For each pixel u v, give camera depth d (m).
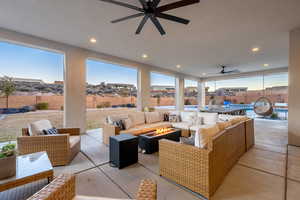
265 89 7.97
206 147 1.65
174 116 4.67
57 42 3.94
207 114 4.24
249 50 4.61
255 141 3.72
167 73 7.57
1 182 1.28
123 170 2.21
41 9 2.51
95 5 2.40
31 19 2.84
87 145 3.40
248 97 8.53
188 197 1.59
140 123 4.27
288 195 1.61
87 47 4.39
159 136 3.06
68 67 4.14
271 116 7.79
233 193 1.64
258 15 2.66
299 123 3.27
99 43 4.09
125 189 1.74
